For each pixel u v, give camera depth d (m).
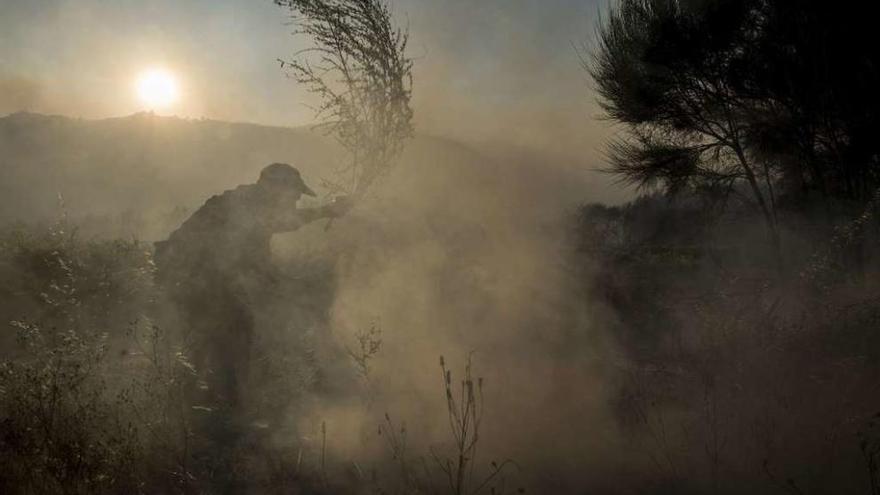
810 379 4.42
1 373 4.27
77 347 4.59
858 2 8.23
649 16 10.56
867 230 6.62
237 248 5.66
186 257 5.68
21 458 3.86
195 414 4.93
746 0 9.66
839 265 6.11
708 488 4.09
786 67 8.91
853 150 8.29
